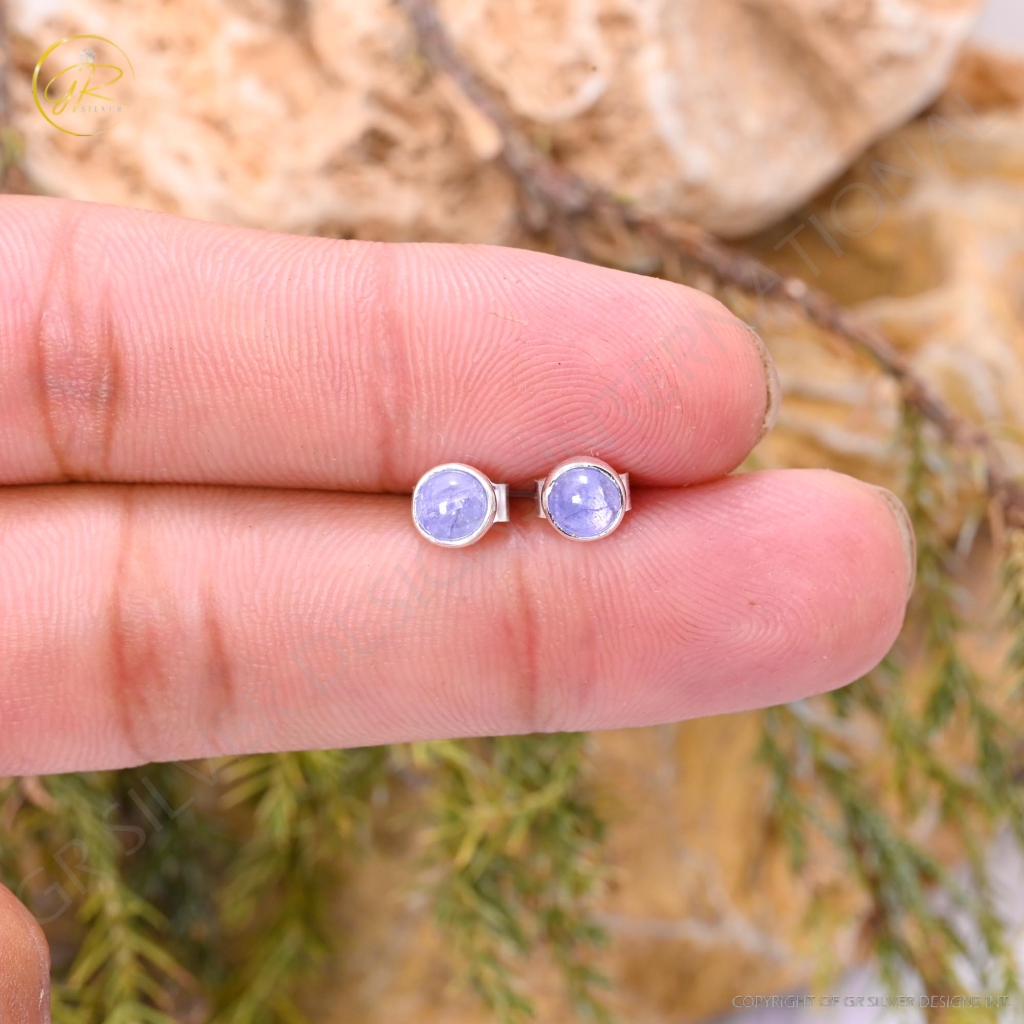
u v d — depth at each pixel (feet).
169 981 0.40
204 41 0.37
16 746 0.30
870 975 0.46
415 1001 0.42
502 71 0.38
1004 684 0.42
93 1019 0.38
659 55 0.38
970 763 0.45
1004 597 0.37
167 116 0.37
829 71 0.41
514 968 0.42
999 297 0.44
